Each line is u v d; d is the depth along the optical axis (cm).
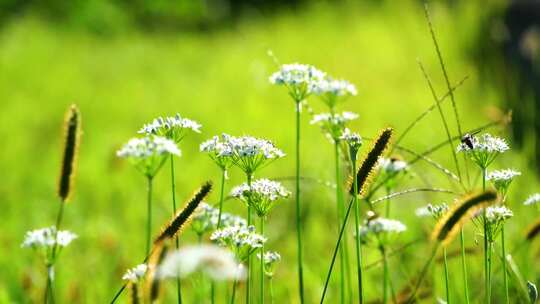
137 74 1989
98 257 664
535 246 537
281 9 3156
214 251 197
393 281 534
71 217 823
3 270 629
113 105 1568
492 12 1767
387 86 1515
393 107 1303
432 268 446
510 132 877
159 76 1931
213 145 326
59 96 1672
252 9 3244
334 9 2558
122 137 1266
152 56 2250
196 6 3231
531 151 876
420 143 1027
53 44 2436
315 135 1161
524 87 1278
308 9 2798
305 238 698
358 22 2273
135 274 297
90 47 2483
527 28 1661
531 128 959
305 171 950
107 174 947
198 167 992
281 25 2516
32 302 570
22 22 2794
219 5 3281
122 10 3080
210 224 356
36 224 800
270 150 325
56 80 1859
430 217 560
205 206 356
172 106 1521
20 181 1002
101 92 1722
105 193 907
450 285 465
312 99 1284
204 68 1997
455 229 288
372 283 546
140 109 1523
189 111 1453
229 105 1462
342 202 388
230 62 1981
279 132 1189
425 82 1507
